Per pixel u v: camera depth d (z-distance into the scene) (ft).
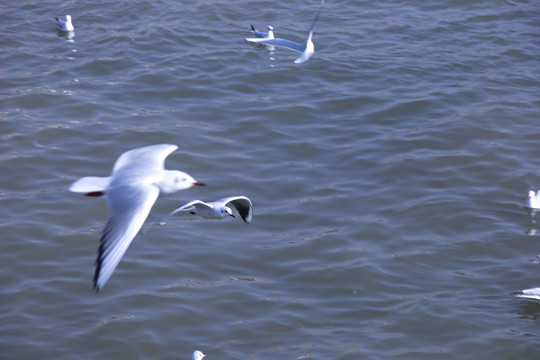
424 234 61.31
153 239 59.72
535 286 55.01
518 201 65.92
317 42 98.63
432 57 95.14
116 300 52.85
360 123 79.30
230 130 77.05
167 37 98.07
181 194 66.03
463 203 65.00
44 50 94.32
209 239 60.29
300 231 61.72
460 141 75.31
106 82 86.12
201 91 84.89
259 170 70.33
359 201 65.77
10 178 67.05
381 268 56.95
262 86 86.89
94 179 22.94
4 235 59.16
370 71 90.84
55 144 72.59
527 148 74.33
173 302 52.75
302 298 53.72
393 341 49.52
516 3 113.50
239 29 102.53
